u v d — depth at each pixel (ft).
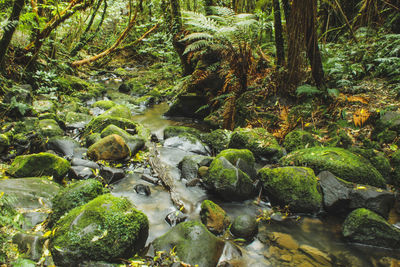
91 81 27.78
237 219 8.13
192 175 11.02
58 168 10.08
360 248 7.59
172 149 13.75
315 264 7.06
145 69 34.45
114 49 28.60
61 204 7.90
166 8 25.32
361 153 10.85
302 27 13.14
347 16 21.75
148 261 6.75
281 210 9.19
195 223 7.47
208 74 17.70
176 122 18.52
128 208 7.34
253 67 16.38
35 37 19.06
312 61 13.98
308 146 11.99
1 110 13.48
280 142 13.48
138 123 17.39
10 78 17.10
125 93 25.36
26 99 15.39
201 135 15.12
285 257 7.28
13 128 12.21
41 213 7.88
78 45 27.89
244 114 15.47
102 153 11.79
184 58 23.13
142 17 33.40
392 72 15.15
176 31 22.67
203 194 10.09
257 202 9.70
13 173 9.50
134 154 12.64
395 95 13.78
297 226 8.52
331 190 8.96
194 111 19.04
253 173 10.85
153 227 8.29
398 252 7.39
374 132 11.98
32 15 15.98
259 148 12.39
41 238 6.75
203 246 6.94
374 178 9.46
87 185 8.44
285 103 14.88
